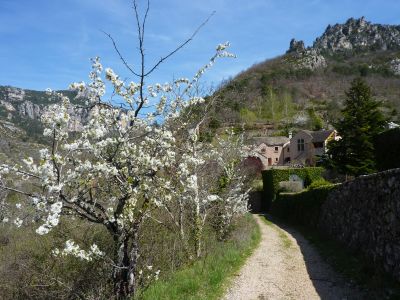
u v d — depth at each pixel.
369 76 134.38
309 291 9.00
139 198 9.84
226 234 16.61
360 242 12.25
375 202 11.05
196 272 9.98
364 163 28.83
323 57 155.50
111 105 8.44
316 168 42.22
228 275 10.21
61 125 7.14
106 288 9.77
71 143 7.42
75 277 10.53
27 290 11.27
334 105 101.31
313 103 108.38
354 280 9.52
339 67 143.75
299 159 59.97
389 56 160.12
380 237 10.19
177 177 9.30
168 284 9.01
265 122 82.31
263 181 45.84
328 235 18.06
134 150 8.33
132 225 8.73
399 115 79.94
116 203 9.29
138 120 8.70
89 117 8.26
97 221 8.48
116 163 8.41
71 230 11.55
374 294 8.16
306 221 24.50
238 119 24.25
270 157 64.44
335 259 12.16
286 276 10.41
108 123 8.45
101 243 11.20
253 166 44.25
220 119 16.66
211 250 12.93
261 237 18.89
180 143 10.21
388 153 23.89
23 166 7.29
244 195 20.23
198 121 12.16
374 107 30.19
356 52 176.38
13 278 12.07
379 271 9.54
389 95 107.06
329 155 33.66
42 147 7.91
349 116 29.86
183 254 11.73
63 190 7.73
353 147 29.39
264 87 97.00
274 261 12.41
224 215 16.25
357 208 13.26
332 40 189.38
